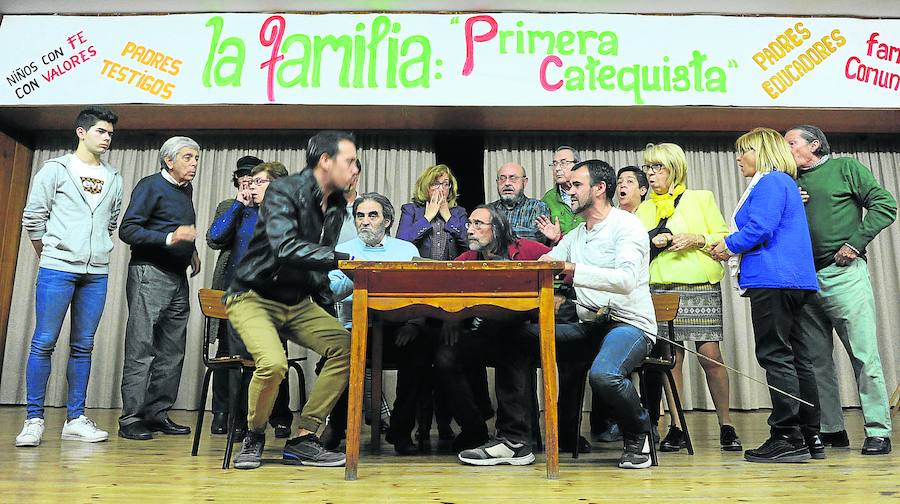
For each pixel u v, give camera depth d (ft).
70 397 8.89
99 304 8.99
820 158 8.39
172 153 9.81
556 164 11.50
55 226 8.65
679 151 9.62
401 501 4.86
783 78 13.48
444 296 6.02
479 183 15.71
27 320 14.87
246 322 6.45
